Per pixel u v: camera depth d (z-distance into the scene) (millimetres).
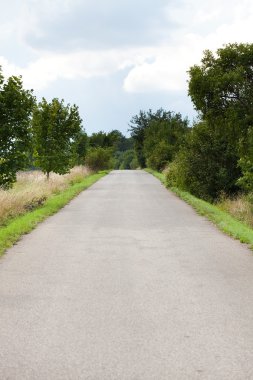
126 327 5723
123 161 159875
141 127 88500
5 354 4914
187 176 27172
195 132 27484
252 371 4488
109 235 13195
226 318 6059
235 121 23172
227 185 26359
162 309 6449
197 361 4715
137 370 4516
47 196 23641
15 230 13352
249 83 23359
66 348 5066
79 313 6285
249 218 18531
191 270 8867
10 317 6125
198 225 15164
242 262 9602
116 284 7840
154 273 8641
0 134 19281
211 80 22766
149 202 22938
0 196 18188
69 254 10500
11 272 8758
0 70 19641
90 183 36906
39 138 33562
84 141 59406
